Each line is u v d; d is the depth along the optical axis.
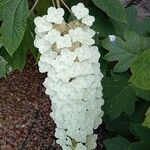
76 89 0.48
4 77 0.70
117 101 0.57
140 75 0.36
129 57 0.57
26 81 0.70
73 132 0.50
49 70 0.48
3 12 0.55
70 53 0.47
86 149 0.52
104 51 0.59
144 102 0.61
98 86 0.49
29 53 0.71
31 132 0.66
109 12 0.55
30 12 0.58
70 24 0.49
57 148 0.65
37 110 0.68
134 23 0.62
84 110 0.49
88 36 0.47
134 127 0.56
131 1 0.70
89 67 0.48
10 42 0.55
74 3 0.62
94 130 0.66
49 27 0.48
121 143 0.57
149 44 0.57
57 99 0.49
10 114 0.67
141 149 0.56
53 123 0.67
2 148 0.64
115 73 0.58
